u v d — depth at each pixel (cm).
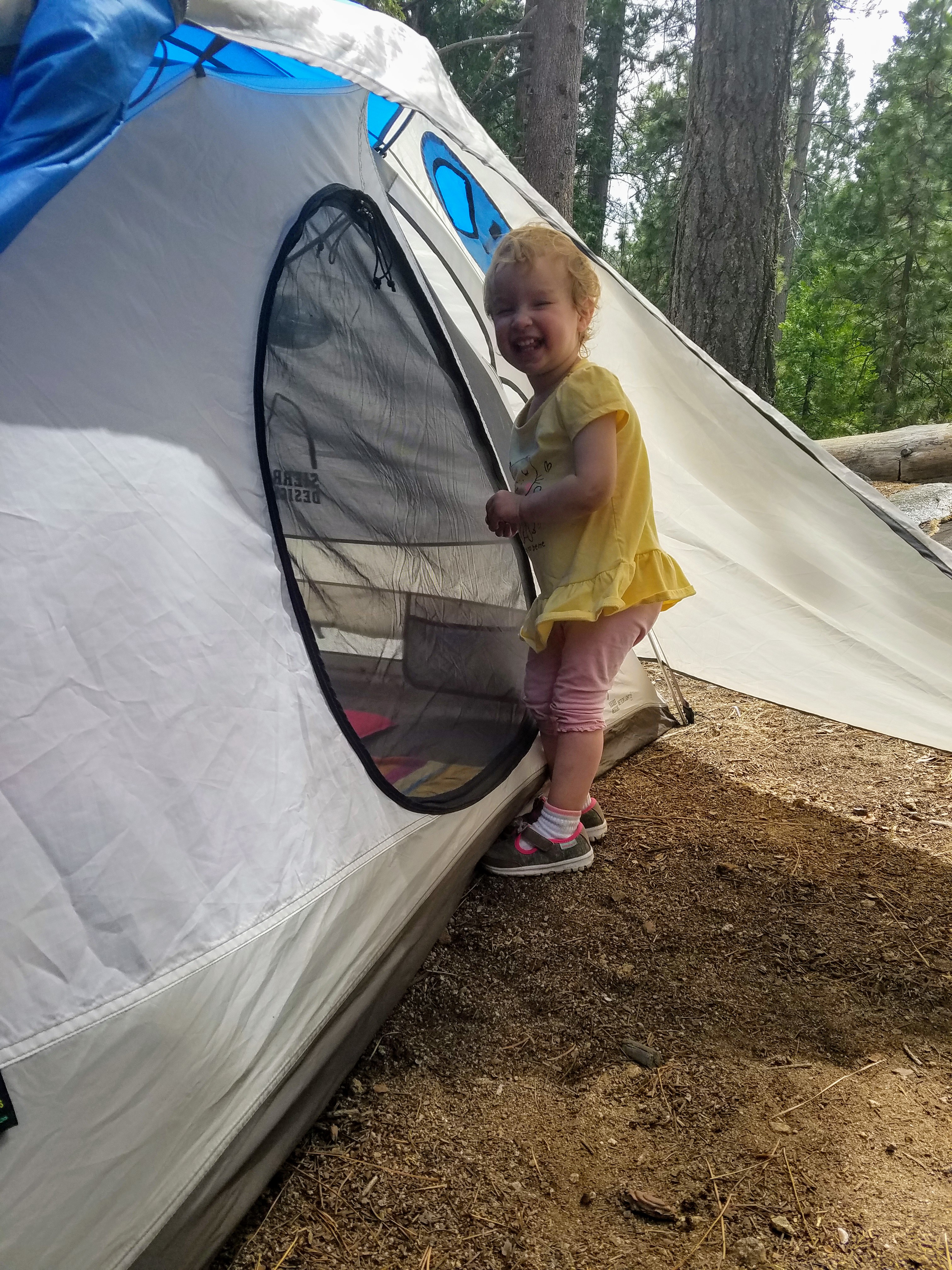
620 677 316
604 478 208
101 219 141
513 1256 135
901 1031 184
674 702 349
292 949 143
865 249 2277
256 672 147
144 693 126
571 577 218
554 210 219
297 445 177
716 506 270
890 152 2234
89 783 116
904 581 256
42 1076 105
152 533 133
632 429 221
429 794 199
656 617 238
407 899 187
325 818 158
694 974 202
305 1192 147
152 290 147
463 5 1791
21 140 115
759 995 195
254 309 170
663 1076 172
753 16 604
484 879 244
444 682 218
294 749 153
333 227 203
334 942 156
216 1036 127
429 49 197
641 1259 135
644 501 225
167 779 126
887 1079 170
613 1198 146
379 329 219
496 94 1717
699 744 336
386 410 214
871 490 251
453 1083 171
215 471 150
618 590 214
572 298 216
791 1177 149
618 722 313
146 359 142
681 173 657
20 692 112
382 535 202
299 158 196
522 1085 170
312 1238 138
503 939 215
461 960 208
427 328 247
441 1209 143
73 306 132
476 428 261
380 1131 159
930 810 279
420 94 182
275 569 159
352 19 175
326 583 177
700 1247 136
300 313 185
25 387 122
